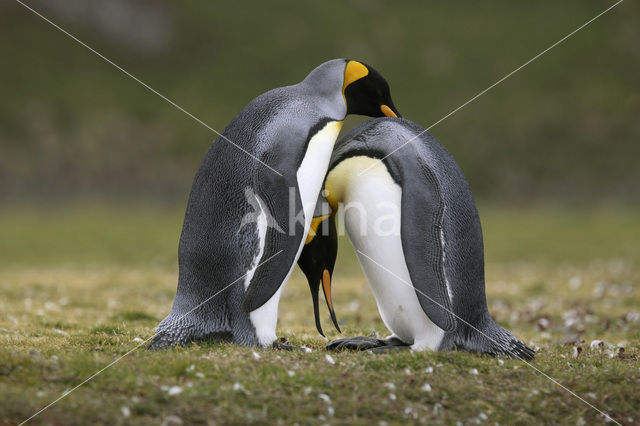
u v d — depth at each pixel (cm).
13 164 6575
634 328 1662
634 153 7119
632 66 8231
